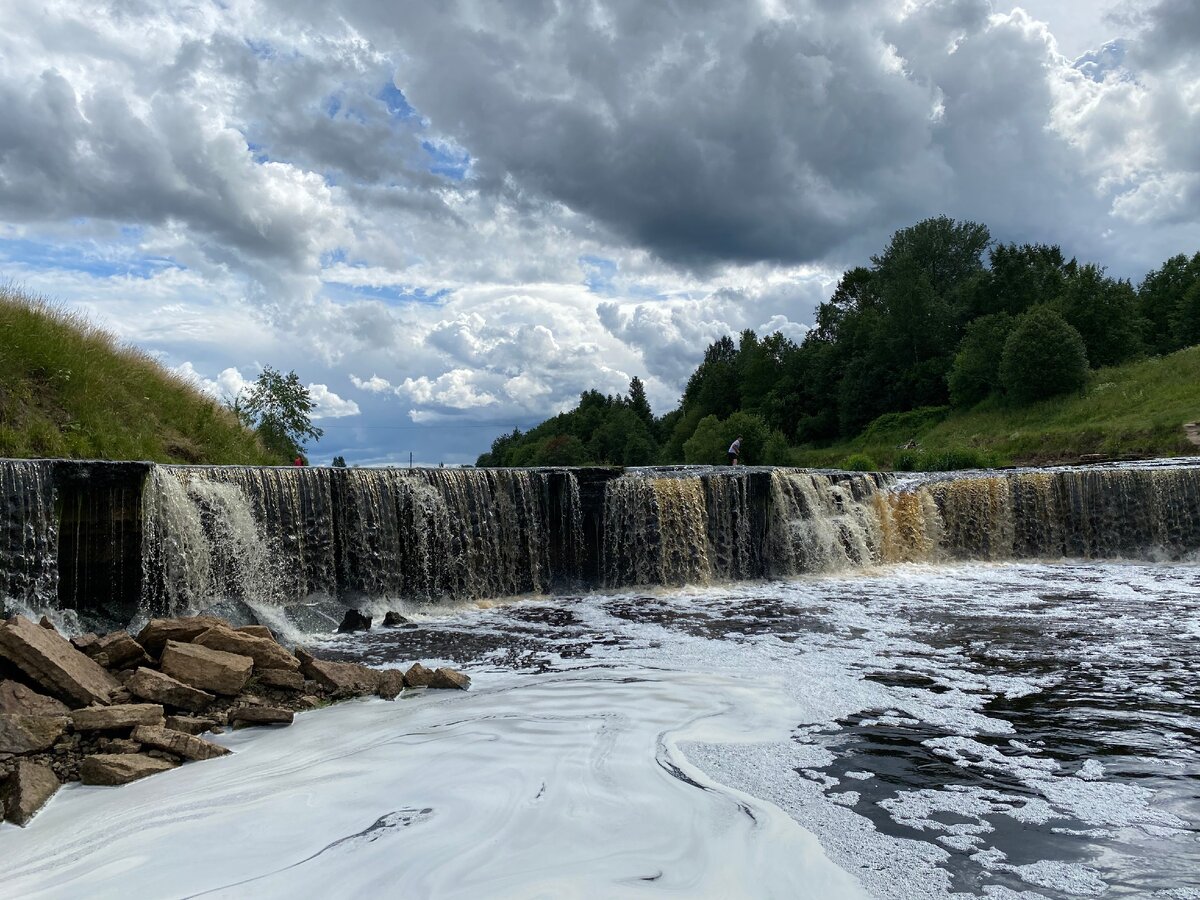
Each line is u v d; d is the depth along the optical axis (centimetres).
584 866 448
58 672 706
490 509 1622
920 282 6681
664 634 1170
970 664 945
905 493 2114
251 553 1295
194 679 778
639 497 1756
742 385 8838
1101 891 422
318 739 694
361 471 1448
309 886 431
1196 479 2027
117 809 548
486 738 684
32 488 1091
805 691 828
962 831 495
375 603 1397
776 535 1877
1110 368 4588
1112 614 1284
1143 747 647
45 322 1759
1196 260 6488
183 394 2088
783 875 438
